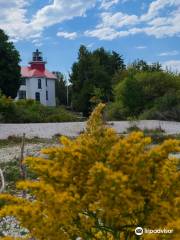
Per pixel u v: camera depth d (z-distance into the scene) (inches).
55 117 1664.6
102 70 2982.3
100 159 115.8
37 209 117.2
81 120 1740.9
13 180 539.5
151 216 114.7
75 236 120.1
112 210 110.5
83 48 3034.0
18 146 941.2
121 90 1780.3
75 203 112.1
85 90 2819.9
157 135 1019.3
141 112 1707.7
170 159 124.5
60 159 116.9
